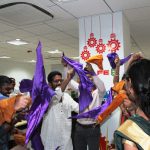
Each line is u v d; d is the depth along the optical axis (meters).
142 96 0.77
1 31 4.27
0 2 2.77
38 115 1.80
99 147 2.64
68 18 3.53
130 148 0.74
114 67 2.07
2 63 9.02
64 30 4.29
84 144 2.68
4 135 1.49
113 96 1.68
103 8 3.11
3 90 2.53
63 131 2.02
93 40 3.37
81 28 3.48
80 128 2.66
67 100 2.22
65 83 2.18
